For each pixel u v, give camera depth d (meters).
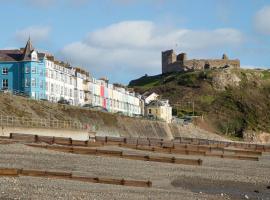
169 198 27.67
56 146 50.50
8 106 82.62
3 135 61.06
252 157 61.56
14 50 118.69
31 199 23.22
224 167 49.06
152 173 39.75
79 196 25.31
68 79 130.50
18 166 36.22
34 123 77.88
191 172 42.28
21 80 113.81
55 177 32.72
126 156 49.06
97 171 38.06
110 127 116.81
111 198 25.69
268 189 35.84
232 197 30.52
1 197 23.09
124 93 174.12
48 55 123.75
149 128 140.00
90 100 143.75
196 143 103.19
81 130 84.06
